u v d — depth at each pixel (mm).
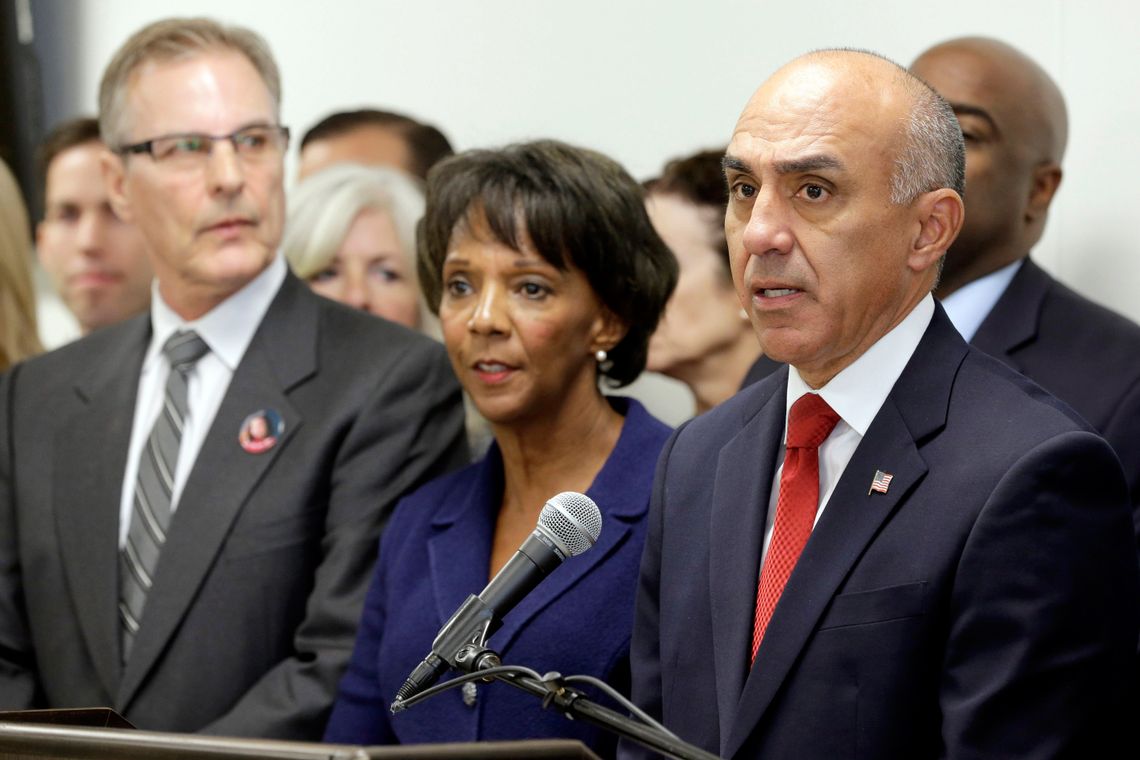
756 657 5789
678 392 11875
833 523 5781
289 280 10016
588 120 12758
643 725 4973
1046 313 9141
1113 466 5516
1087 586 5383
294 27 14531
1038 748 5254
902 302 5980
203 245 9664
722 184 10648
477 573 8031
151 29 10016
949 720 5352
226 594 9039
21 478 9844
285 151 10164
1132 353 8766
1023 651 5293
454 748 4152
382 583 8469
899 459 5746
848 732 5539
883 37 11250
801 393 6230
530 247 8094
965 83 9227
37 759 4598
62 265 13703
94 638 9266
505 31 13266
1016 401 5711
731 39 11984
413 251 11961
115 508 9508
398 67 13883
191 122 9711
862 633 5578
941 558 5496
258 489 9203
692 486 6520
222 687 8953
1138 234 10062
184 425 9625
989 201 9141
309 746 4129
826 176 5750
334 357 9633
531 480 8258
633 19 12523
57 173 13656
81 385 10016
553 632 7586
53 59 16031
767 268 5855
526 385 8086
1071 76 10414
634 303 8312
